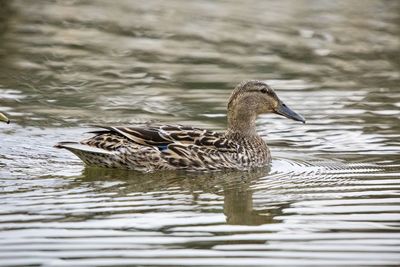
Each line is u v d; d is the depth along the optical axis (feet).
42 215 41.65
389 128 59.06
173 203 44.27
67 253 36.83
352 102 65.41
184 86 69.10
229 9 99.66
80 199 44.42
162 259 36.27
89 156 50.44
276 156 53.98
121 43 83.20
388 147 55.01
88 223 40.65
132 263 35.86
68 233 39.22
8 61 75.15
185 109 63.00
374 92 68.18
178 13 97.40
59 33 86.12
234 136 53.31
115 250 37.24
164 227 40.29
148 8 99.81
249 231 39.83
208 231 39.83
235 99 53.47
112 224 40.57
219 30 89.30
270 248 37.60
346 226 40.42
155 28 89.71
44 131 57.31
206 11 98.63
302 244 38.11
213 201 44.75
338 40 85.92
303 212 42.73
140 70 73.72
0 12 93.97
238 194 46.09
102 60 76.74
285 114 54.39
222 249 37.55
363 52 81.66
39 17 92.79
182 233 39.47
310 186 47.44
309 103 65.16
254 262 36.04
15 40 82.53
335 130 58.85
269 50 81.61
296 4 102.58
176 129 51.67
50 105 63.31
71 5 100.12
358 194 45.65
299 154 54.24
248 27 90.89
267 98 53.88
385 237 38.83
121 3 102.47
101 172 50.01
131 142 50.57
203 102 64.80
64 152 53.36
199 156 50.90
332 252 37.11
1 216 41.42
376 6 101.14
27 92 66.54
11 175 48.49
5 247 37.42
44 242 38.06
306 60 78.38
